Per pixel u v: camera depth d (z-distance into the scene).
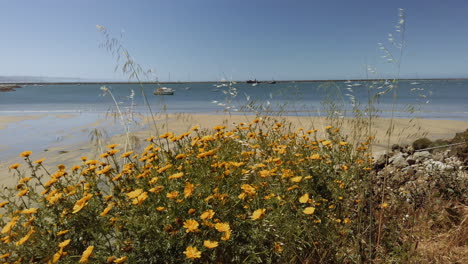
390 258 2.01
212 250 1.78
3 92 73.50
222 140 3.13
